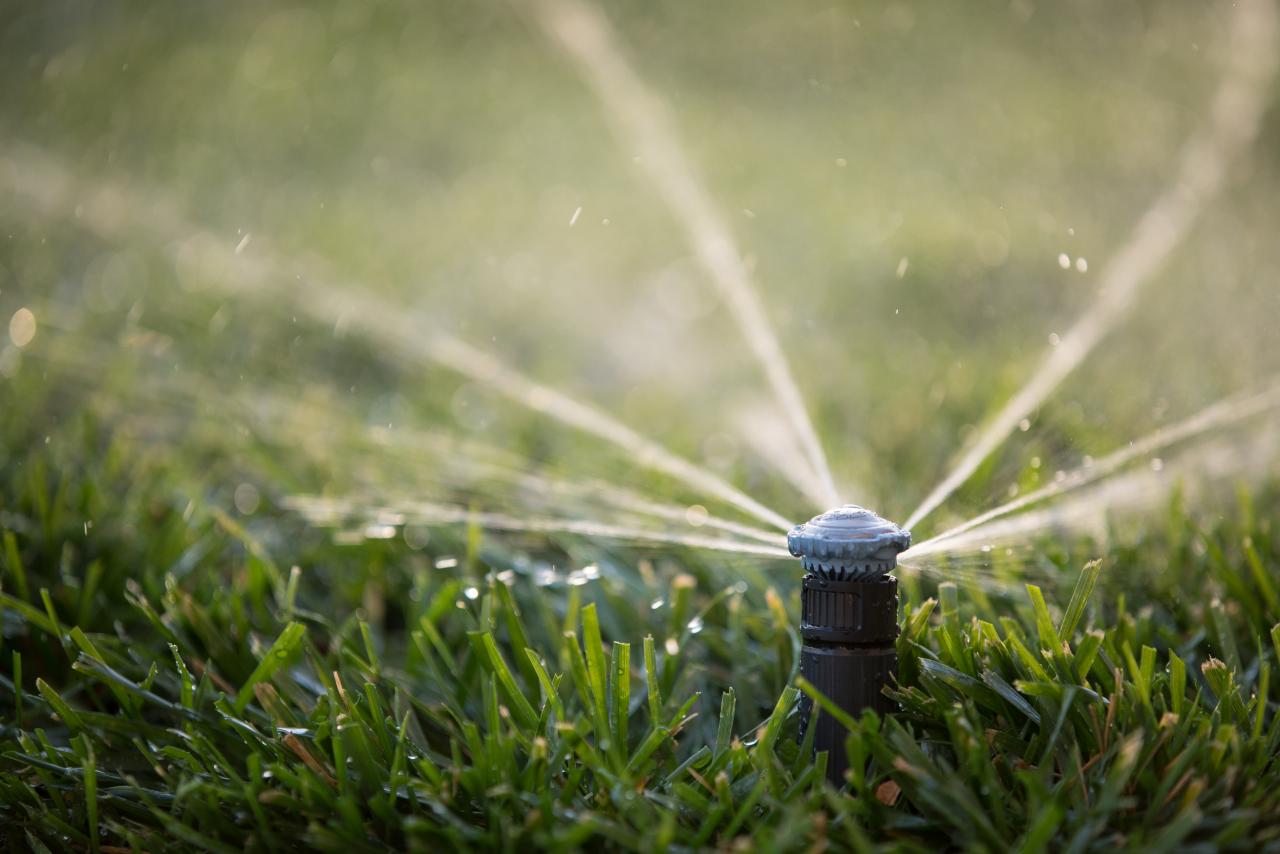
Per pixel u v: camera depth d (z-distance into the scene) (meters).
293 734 0.73
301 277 1.64
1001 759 0.71
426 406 1.18
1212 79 2.14
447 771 0.72
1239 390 1.05
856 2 2.71
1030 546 0.86
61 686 0.82
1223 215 1.58
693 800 0.70
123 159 2.14
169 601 0.81
